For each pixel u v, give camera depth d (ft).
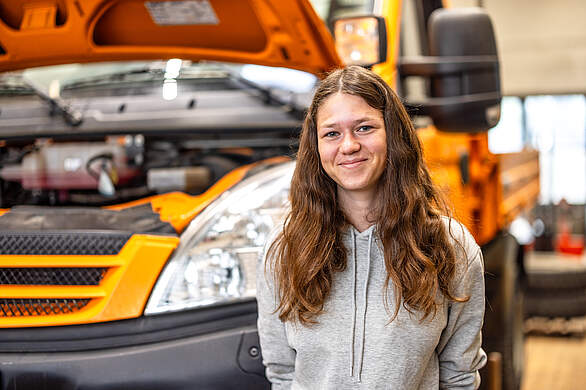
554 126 29.96
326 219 4.53
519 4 29.68
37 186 7.76
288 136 8.49
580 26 28.99
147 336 5.85
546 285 15.64
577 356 14.52
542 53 29.55
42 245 5.95
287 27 6.64
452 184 8.75
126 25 7.59
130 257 5.82
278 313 4.81
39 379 5.80
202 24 7.35
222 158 8.23
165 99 7.91
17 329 5.97
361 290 4.45
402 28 8.50
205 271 5.91
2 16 7.64
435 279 4.32
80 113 7.97
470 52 7.16
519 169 14.58
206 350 5.74
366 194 4.53
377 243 4.49
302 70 7.30
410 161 4.44
